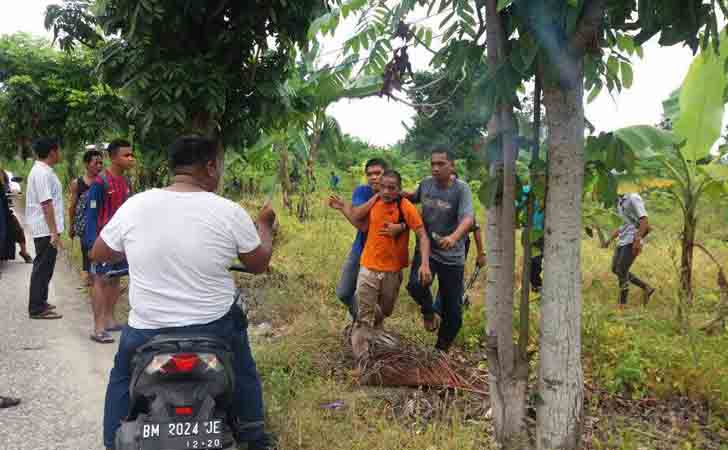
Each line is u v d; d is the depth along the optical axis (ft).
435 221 15.57
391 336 15.37
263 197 54.19
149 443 7.75
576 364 9.73
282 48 19.58
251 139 21.04
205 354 8.14
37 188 19.07
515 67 8.79
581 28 8.51
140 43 17.71
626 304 21.90
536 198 10.19
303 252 29.84
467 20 10.52
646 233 21.61
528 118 10.34
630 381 13.96
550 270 9.59
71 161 49.55
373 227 15.06
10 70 47.91
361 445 10.73
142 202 9.05
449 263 15.39
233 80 19.15
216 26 18.83
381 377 13.80
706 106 18.71
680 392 13.67
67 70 47.70
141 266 8.83
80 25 22.56
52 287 24.56
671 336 17.25
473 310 19.61
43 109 47.57
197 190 9.29
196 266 8.80
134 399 8.31
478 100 9.27
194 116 18.97
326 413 12.17
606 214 17.89
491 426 11.77
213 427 7.96
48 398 13.44
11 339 17.47
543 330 9.77
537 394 9.94
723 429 12.21
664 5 7.89
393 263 15.10
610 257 31.32
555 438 9.75
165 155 20.08
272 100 19.94
